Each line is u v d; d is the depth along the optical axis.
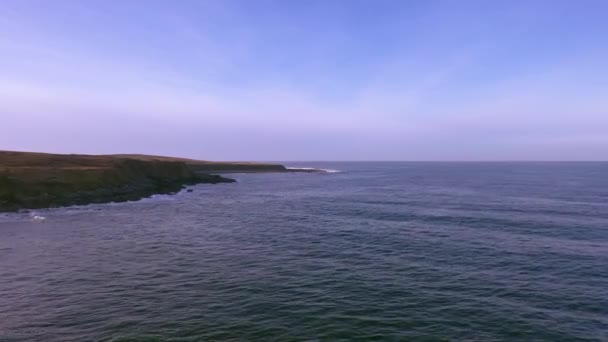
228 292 21.42
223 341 15.67
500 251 30.72
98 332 16.42
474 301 20.30
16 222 43.81
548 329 17.14
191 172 114.56
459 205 59.16
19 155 77.31
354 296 20.91
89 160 82.06
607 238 35.25
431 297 20.83
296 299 20.41
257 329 16.81
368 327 17.12
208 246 32.75
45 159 75.94
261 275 24.59
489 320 17.98
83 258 28.55
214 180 115.75
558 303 20.09
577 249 31.23
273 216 49.91
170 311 18.69
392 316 18.33
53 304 19.48
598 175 144.50
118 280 23.41
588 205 57.56
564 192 77.31
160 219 47.41
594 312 19.00
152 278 23.86
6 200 50.94
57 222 44.25
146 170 92.25
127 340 15.69
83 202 58.97
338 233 38.25
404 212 52.22
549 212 51.12
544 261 27.83
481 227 40.97
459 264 27.16
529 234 37.19
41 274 24.47
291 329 16.84
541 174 156.38
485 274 24.92
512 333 16.72
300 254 29.98
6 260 27.77
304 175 171.25
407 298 20.64
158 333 16.34
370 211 53.66
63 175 61.81
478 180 120.56
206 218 48.41
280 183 116.69
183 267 26.33
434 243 33.56
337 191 87.31
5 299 20.12
